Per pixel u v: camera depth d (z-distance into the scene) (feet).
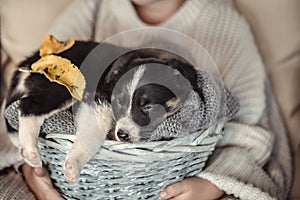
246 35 3.89
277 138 3.88
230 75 3.70
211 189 3.13
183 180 2.96
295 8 4.06
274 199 3.24
